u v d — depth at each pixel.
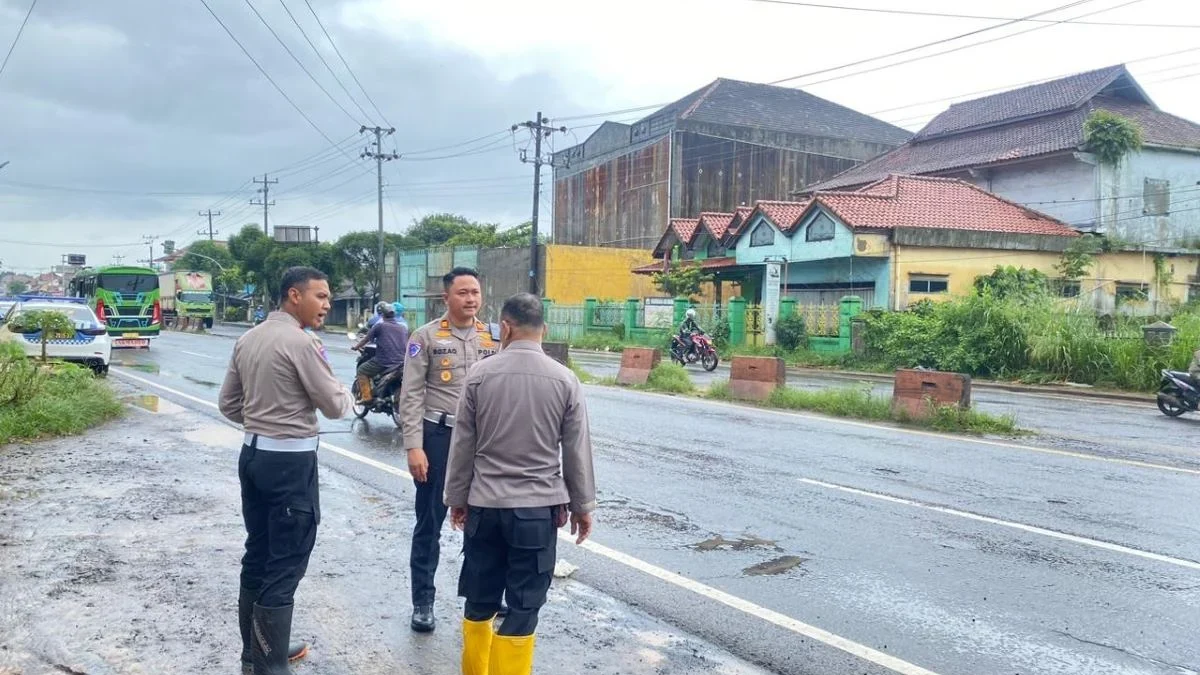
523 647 3.54
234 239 67.75
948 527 7.00
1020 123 38.25
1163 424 14.02
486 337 4.82
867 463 9.72
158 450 9.64
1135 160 33.69
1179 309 28.58
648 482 8.54
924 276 28.42
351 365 22.47
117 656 4.23
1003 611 5.15
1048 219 31.48
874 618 5.01
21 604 4.88
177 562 5.69
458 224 72.56
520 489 3.56
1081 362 21.12
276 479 3.88
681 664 4.37
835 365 26.67
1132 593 5.49
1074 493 8.32
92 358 17.89
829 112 54.62
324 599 5.16
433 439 4.64
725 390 16.34
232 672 4.09
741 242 34.38
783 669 4.33
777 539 6.60
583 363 27.41
